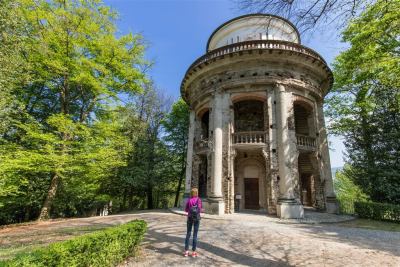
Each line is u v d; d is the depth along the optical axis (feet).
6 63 31.91
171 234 31.58
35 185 61.41
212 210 50.96
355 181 60.03
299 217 45.62
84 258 15.56
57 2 51.62
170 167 102.12
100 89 52.90
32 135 43.93
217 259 20.89
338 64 74.18
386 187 52.60
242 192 62.44
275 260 20.44
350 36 62.44
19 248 24.08
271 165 50.88
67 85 59.52
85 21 52.26
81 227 39.27
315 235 30.76
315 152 57.16
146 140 88.22
